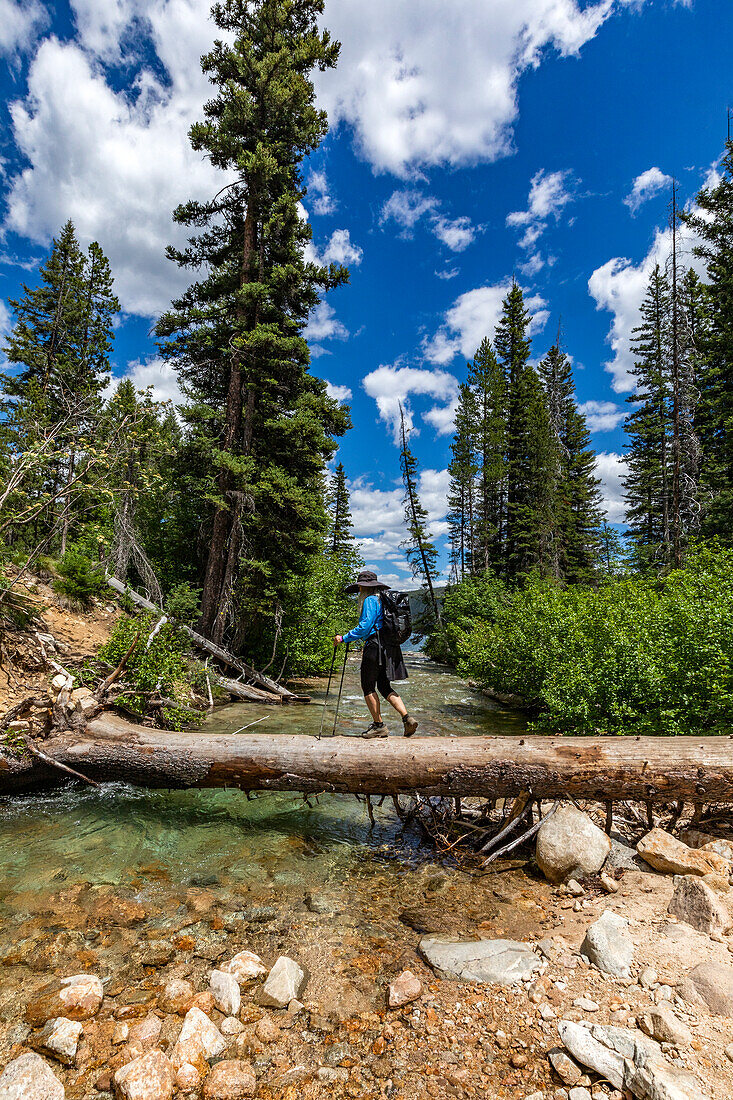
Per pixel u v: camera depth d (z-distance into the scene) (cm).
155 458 1142
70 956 279
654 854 362
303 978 265
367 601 525
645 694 599
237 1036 226
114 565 1138
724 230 2330
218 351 1468
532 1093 193
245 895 351
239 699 1091
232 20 1509
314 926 314
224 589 1265
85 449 789
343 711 1030
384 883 371
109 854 406
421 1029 229
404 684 1540
